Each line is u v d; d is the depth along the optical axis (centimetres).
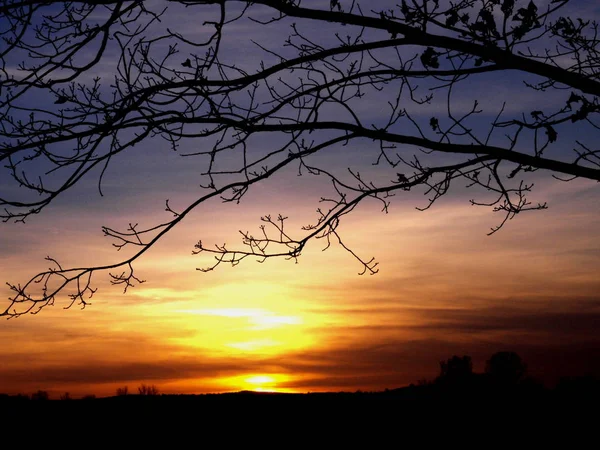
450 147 524
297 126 525
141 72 514
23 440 1343
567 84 511
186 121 505
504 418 1419
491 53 511
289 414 1547
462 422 1413
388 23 513
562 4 516
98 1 488
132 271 514
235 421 1461
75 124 488
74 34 496
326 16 509
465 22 534
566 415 1413
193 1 508
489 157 525
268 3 502
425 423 1427
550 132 513
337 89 539
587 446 1236
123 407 1612
